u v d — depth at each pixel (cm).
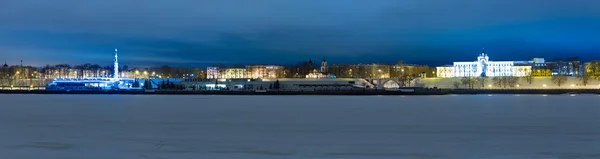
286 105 14362
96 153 5506
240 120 9325
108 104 15012
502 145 6053
